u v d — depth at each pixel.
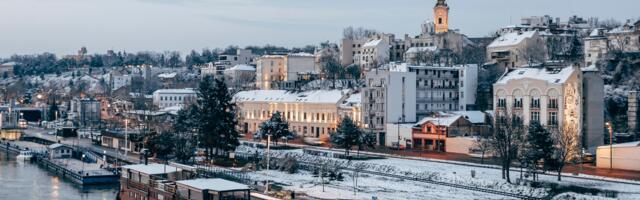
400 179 155.75
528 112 189.50
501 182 141.75
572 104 183.25
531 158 142.12
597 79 190.75
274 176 165.00
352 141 190.38
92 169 197.50
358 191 140.75
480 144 174.00
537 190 133.00
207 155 195.38
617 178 142.38
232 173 168.50
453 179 148.88
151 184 135.75
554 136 166.62
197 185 119.94
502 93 197.50
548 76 189.12
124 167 148.50
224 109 194.88
